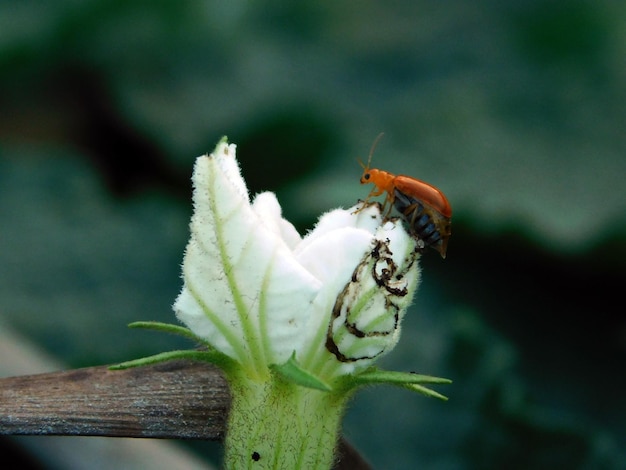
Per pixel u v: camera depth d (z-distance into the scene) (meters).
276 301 0.11
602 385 0.20
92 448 0.16
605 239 0.21
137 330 0.20
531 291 0.21
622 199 0.22
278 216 0.12
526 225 0.21
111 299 0.20
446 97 0.24
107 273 0.21
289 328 0.11
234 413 0.12
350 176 0.23
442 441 0.17
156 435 0.12
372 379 0.11
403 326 0.20
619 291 0.21
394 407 0.18
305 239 0.12
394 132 0.24
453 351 0.18
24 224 0.22
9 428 0.11
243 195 0.11
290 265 0.11
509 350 0.17
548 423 0.17
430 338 0.19
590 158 0.23
